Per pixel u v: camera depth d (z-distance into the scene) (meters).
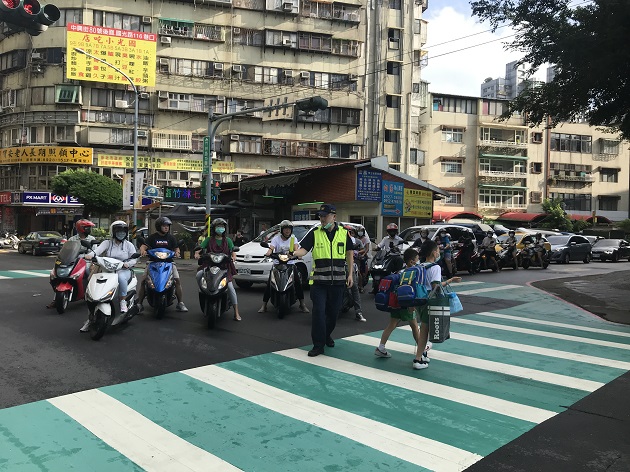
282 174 23.94
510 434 3.90
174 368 5.50
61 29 36.69
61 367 5.47
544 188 51.38
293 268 8.90
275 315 8.88
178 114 38.22
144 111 37.56
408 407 4.45
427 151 48.06
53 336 6.90
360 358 6.09
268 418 4.12
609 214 53.22
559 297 12.20
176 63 38.19
